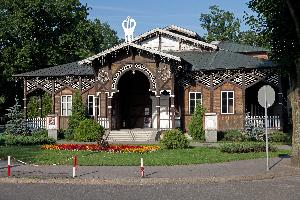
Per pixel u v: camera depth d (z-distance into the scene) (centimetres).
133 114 3659
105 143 2441
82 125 3011
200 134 3000
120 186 1370
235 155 2084
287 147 2539
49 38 5453
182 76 3372
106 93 3394
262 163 1817
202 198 1143
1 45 5188
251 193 1213
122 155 2117
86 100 3569
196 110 3048
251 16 2195
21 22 5038
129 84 3678
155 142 2920
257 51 4503
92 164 1805
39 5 5175
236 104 3281
